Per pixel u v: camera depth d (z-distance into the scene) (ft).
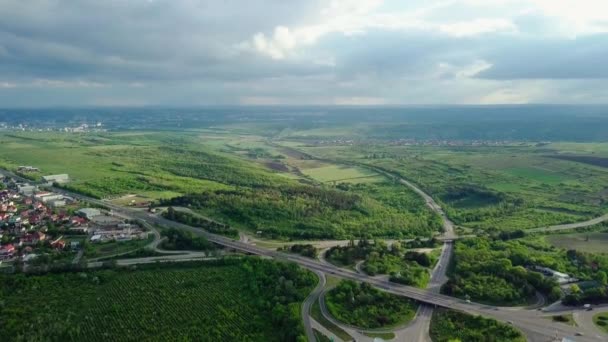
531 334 639.35
